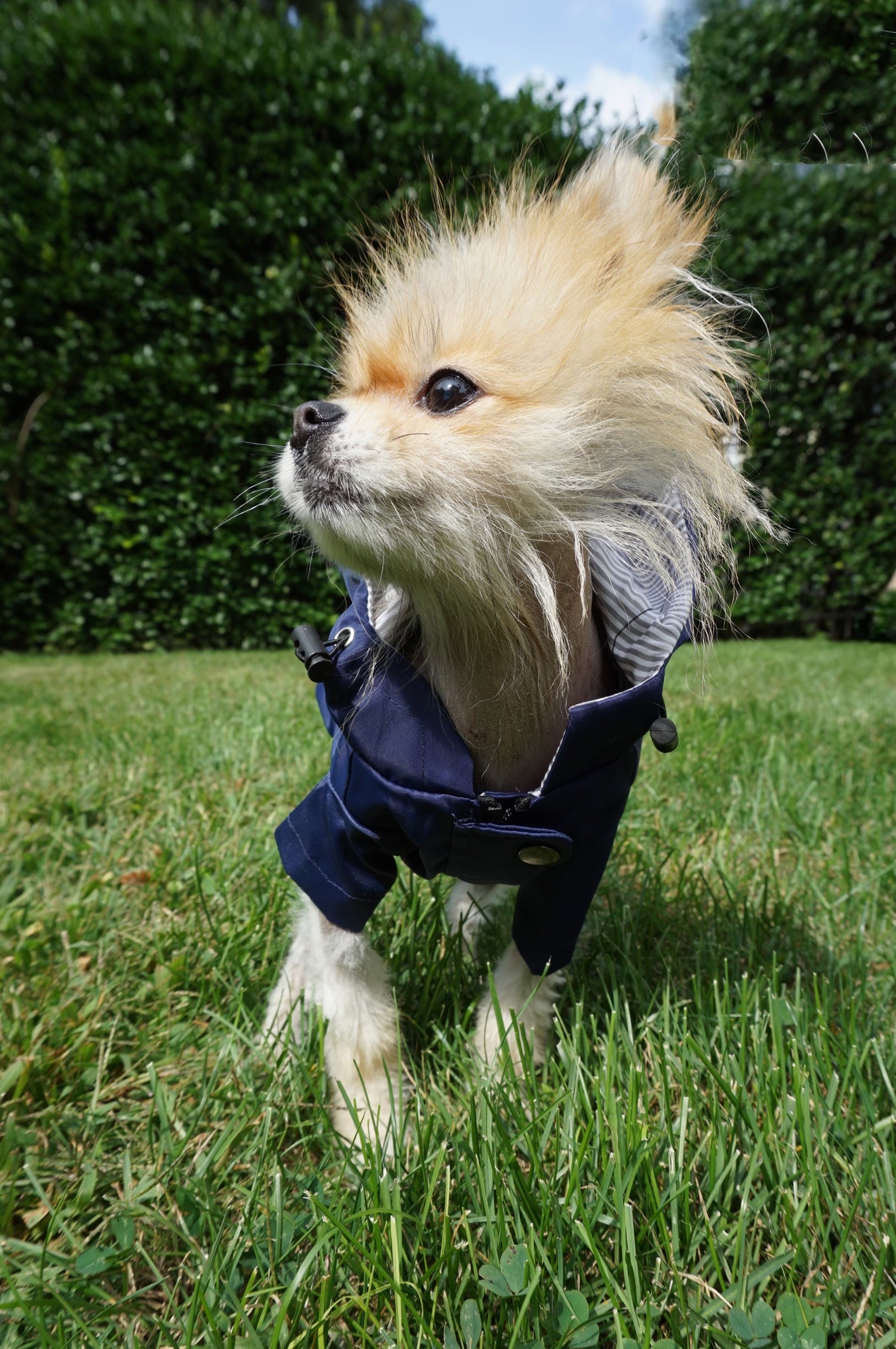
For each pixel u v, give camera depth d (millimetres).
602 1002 374
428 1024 368
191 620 1331
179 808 564
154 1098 307
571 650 298
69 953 394
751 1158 276
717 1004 339
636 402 297
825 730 784
